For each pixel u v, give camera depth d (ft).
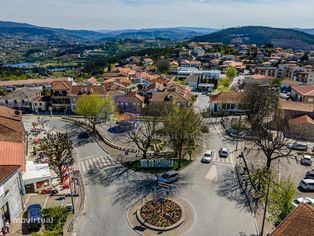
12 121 215.72
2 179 117.70
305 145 215.10
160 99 304.50
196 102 368.48
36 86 467.93
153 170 180.04
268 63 628.28
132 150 212.43
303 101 319.88
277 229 75.51
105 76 555.28
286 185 138.92
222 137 241.96
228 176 172.24
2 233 116.37
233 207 139.85
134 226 125.18
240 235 119.55
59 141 186.91
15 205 128.36
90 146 225.35
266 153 176.65
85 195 150.41
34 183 151.23
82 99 270.26
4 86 452.35
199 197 148.56
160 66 619.26
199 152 206.69
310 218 73.87
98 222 127.75
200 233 120.67
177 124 184.96
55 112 342.64
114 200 145.89
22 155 144.87
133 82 514.68
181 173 175.73
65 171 174.19
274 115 248.32
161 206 138.51
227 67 590.14
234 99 313.12
